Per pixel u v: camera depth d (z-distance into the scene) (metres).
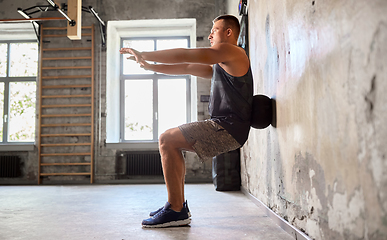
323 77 1.37
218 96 2.08
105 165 5.98
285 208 2.04
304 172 1.66
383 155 0.93
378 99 0.95
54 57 6.17
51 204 3.24
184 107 6.57
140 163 5.91
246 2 3.68
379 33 0.93
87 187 5.15
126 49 1.94
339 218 1.24
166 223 2.08
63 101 6.12
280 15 2.09
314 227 1.52
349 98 1.13
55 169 5.98
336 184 1.26
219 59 1.92
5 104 6.54
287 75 1.94
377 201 0.96
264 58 2.66
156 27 6.49
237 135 2.01
